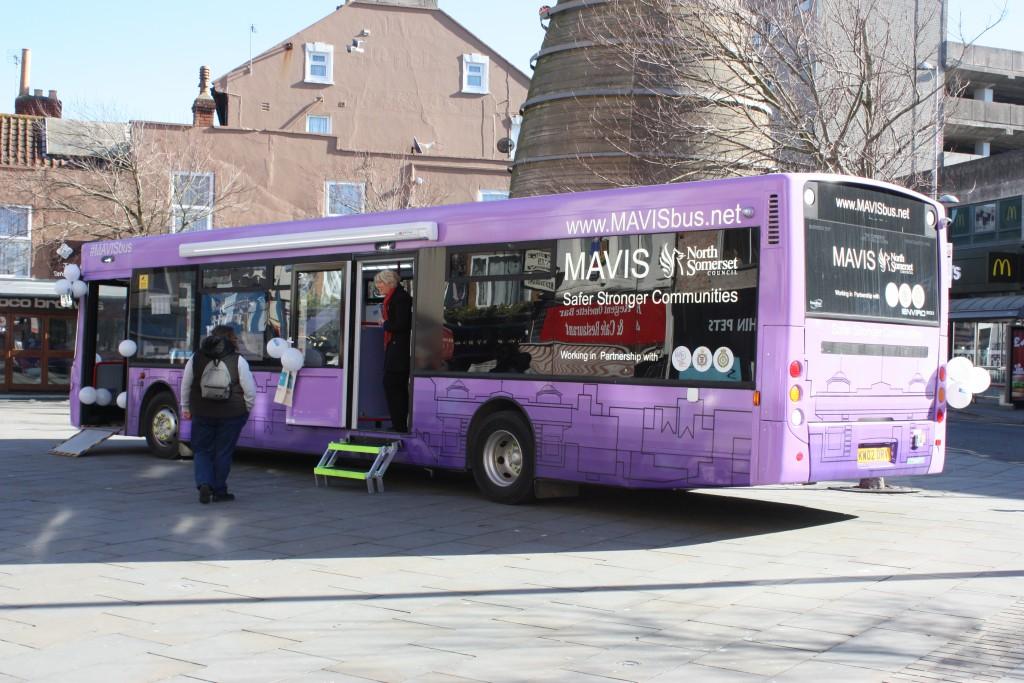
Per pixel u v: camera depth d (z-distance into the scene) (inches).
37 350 1306.6
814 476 363.9
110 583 294.2
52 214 1375.5
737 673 215.3
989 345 1375.5
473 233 455.5
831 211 373.1
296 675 213.2
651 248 394.3
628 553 343.6
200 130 1497.3
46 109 1696.6
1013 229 1316.4
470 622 255.4
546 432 422.3
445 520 402.9
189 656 226.2
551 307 423.5
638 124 793.6
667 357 386.0
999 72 2325.3
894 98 765.9
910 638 242.7
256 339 553.3
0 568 312.7
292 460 615.8
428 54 1900.8
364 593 285.1
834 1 765.9
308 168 1549.0
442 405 462.3
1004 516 426.3
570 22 835.4
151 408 610.2
